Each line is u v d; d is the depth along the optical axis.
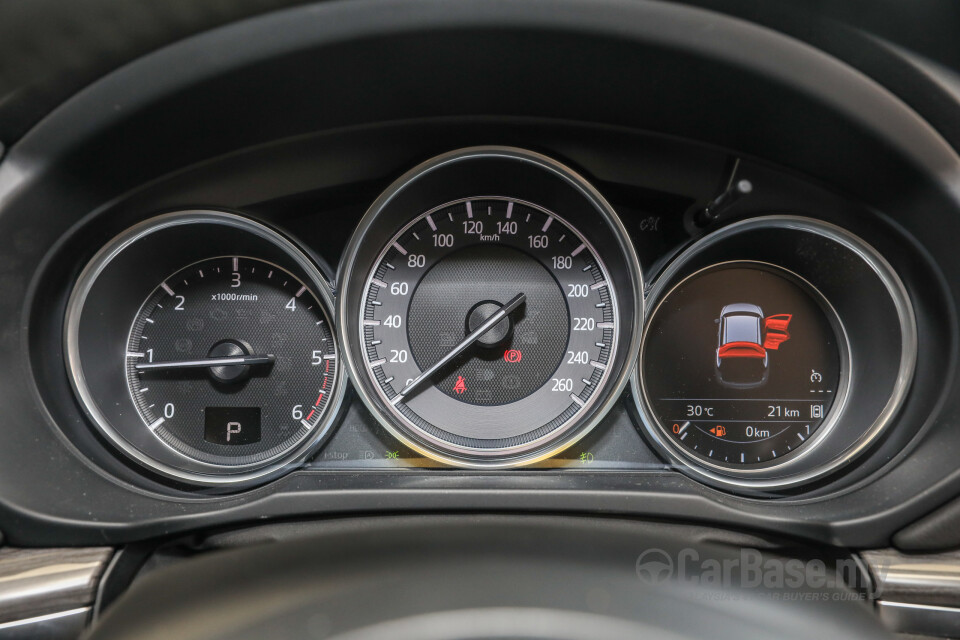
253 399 2.23
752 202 2.22
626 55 1.84
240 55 1.78
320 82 1.88
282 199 2.23
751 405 2.29
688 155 2.18
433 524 1.44
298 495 1.86
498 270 2.28
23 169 1.88
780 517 1.85
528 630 1.15
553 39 1.79
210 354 2.24
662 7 1.77
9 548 1.72
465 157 2.14
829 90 1.85
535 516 1.93
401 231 2.29
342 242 2.25
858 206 2.13
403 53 1.82
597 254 2.29
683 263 2.23
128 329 2.25
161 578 1.30
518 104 2.06
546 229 2.29
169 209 2.17
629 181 2.26
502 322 2.21
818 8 1.72
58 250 2.03
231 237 2.23
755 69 1.84
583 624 1.16
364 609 1.18
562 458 2.21
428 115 2.08
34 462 1.83
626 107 2.05
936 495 1.75
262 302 2.27
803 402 2.29
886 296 2.18
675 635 1.16
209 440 2.21
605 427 2.23
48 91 1.79
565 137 2.18
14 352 1.92
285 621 1.16
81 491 1.85
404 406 2.24
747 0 1.74
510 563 1.27
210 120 1.94
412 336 2.26
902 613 1.70
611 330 2.27
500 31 1.77
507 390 2.25
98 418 2.12
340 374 2.18
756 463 2.27
